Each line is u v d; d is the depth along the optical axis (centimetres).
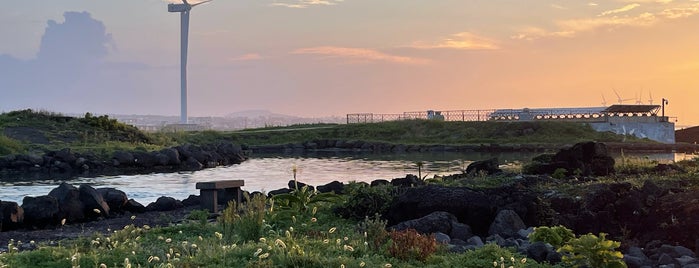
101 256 1145
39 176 4206
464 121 8794
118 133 6594
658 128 8256
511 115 9819
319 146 8006
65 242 1500
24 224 1941
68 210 2020
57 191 2080
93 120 6625
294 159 5972
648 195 1762
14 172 4525
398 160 5606
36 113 6506
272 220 1612
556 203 1800
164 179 3922
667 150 6706
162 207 2259
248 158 6228
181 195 2978
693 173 2359
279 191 2372
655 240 1566
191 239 1363
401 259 1177
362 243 1254
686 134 8762
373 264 1099
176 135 7800
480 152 6806
